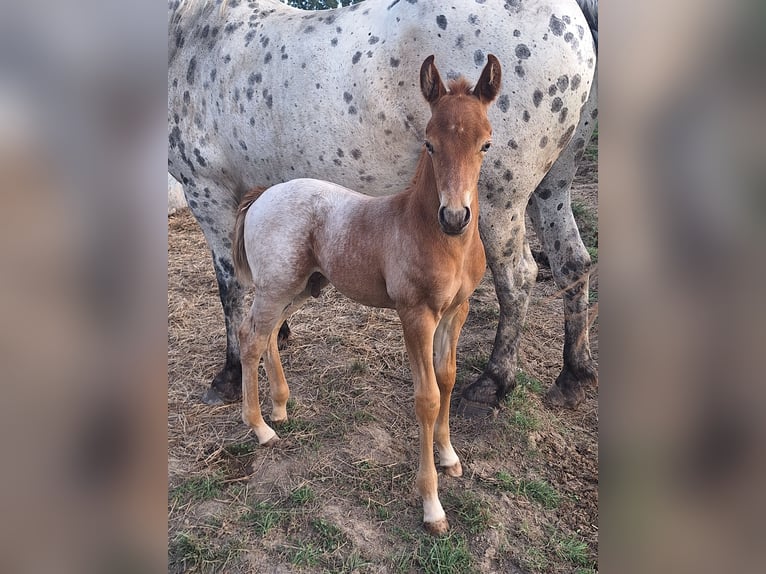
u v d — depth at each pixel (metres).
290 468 2.50
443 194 1.80
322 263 2.42
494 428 2.75
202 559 2.04
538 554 2.08
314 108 2.73
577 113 2.56
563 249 2.98
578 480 2.47
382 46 2.59
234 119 2.98
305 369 3.36
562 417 2.92
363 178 2.81
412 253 2.03
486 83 1.88
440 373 2.32
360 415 2.85
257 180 3.14
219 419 2.93
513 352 2.92
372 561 2.04
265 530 2.16
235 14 3.02
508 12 2.45
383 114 2.62
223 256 3.25
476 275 2.23
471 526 2.19
